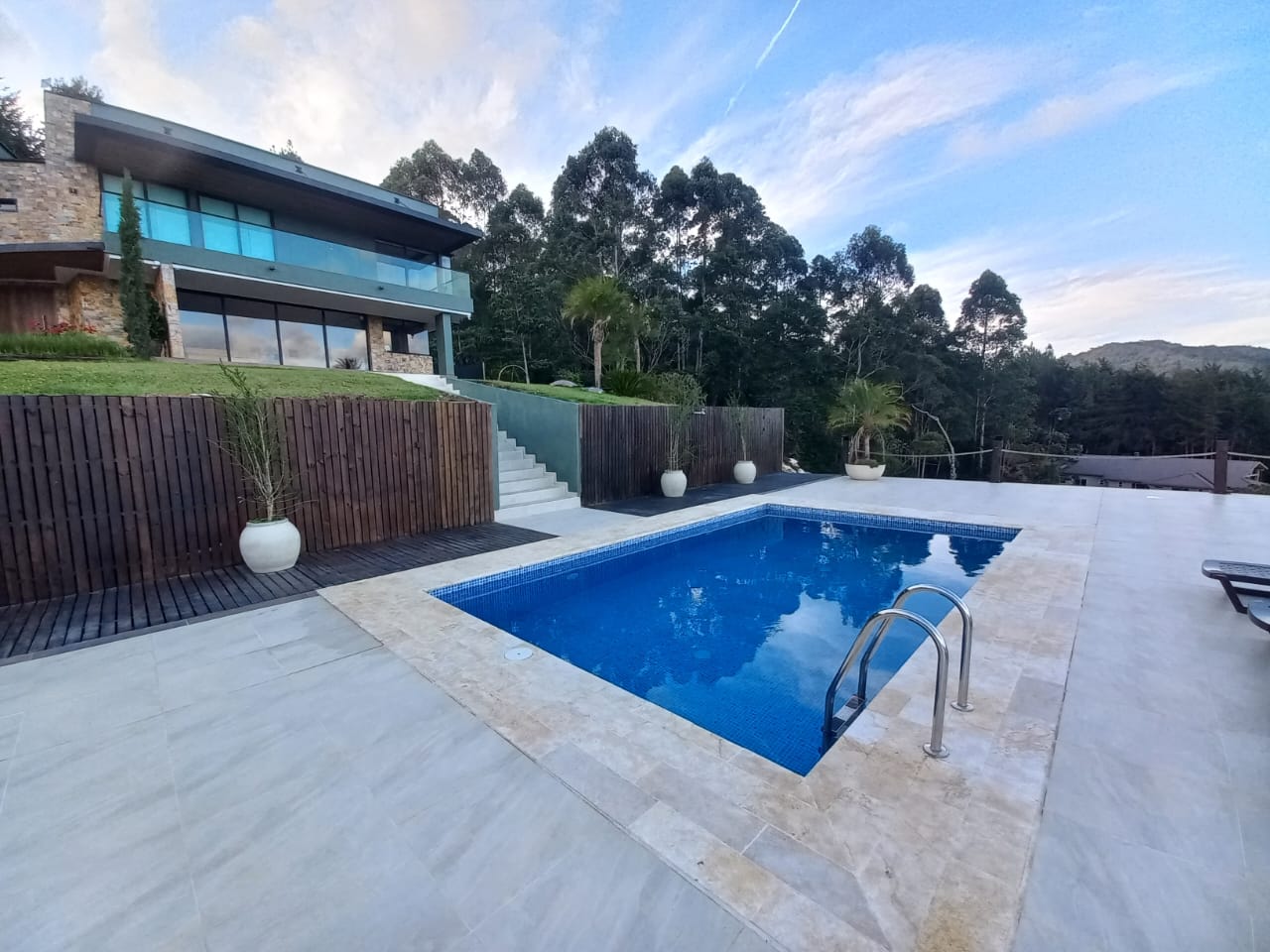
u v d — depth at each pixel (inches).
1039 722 101.6
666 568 258.8
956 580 237.5
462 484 304.7
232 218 510.9
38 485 179.0
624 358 709.9
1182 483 804.6
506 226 995.9
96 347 360.8
